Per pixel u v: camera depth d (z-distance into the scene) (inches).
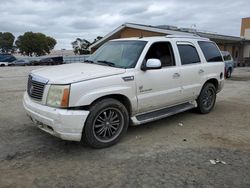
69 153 172.7
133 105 193.9
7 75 736.3
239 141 198.5
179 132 216.2
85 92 166.7
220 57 286.5
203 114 270.5
